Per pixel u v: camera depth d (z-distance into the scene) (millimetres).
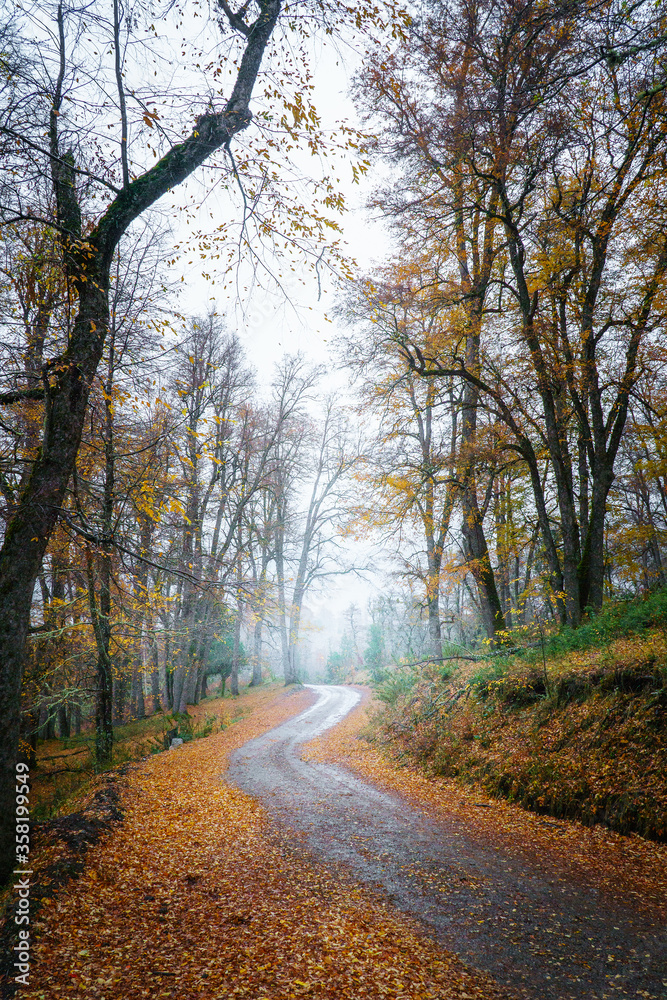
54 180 6395
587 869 6195
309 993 4238
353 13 6562
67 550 11547
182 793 9984
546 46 9898
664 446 14234
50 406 6633
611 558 17969
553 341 12898
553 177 13039
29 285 7777
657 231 11789
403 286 13492
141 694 26703
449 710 12578
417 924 5328
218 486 23109
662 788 6844
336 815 8852
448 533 19078
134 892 5781
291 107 6344
